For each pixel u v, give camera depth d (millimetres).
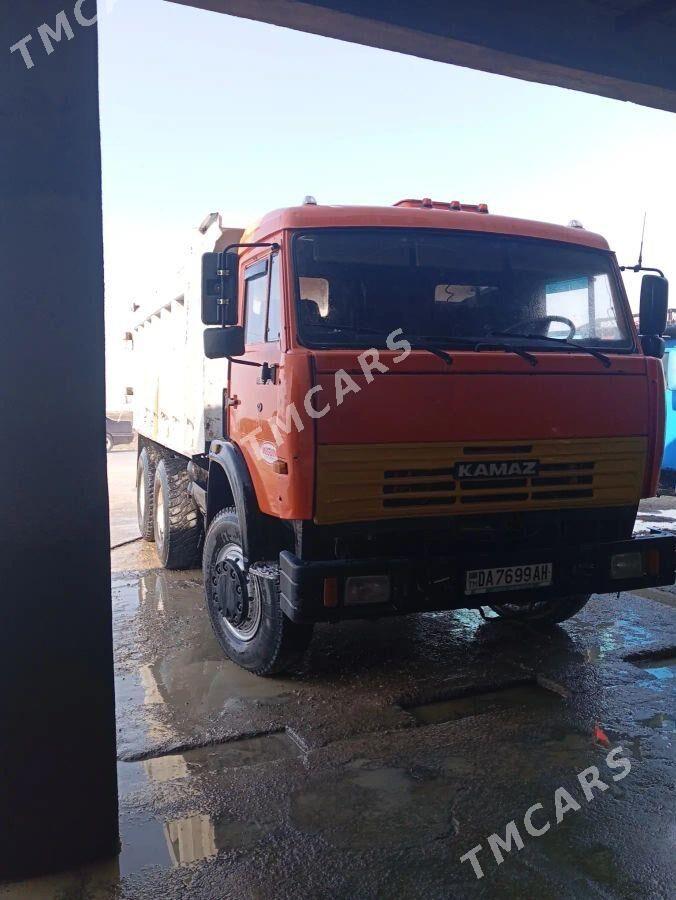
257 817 2973
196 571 7078
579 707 3949
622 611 5648
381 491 3596
